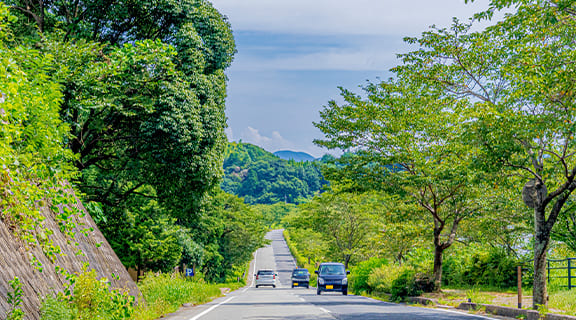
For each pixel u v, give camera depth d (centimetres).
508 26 1316
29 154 806
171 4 2234
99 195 2633
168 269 3394
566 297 1379
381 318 1158
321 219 4591
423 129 2031
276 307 1562
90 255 1131
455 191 2072
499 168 1312
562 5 1097
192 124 2128
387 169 2120
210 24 2391
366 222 4547
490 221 2278
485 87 1628
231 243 6028
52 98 905
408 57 1680
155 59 1811
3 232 757
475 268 2617
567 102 1173
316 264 7419
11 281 691
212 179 2400
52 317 730
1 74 734
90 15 2225
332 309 1461
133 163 2398
